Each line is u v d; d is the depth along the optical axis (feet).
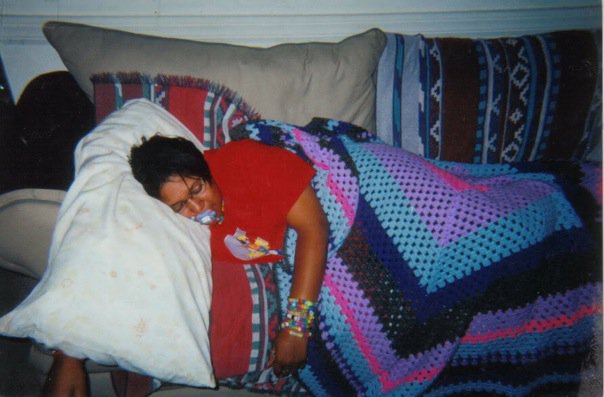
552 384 3.15
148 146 2.76
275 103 3.60
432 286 3.01
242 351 3.02
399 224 3.10
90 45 3.43
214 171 3.05
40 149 3.25
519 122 3.89
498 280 2.91
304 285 2.96
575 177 3.33
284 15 4.49
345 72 3.67
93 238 2.50
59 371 2.56
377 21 4.58
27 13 4.31
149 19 4.40
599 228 3.01
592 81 3.82
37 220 2.80
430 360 3.03
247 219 3.09
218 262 3.25
